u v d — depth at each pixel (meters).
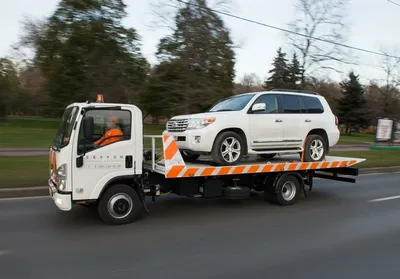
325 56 25.83
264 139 8.14
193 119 7.55
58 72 34.97
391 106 56.00
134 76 31.97
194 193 7.35
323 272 4.41
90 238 5.54
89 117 5.67
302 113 8.86
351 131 65.19
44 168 11.32
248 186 8.20
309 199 9.07
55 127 45.19
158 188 7.02
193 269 4.40
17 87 54.28
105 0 30.86
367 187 11.01
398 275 4.36
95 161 6.00
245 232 6.05
